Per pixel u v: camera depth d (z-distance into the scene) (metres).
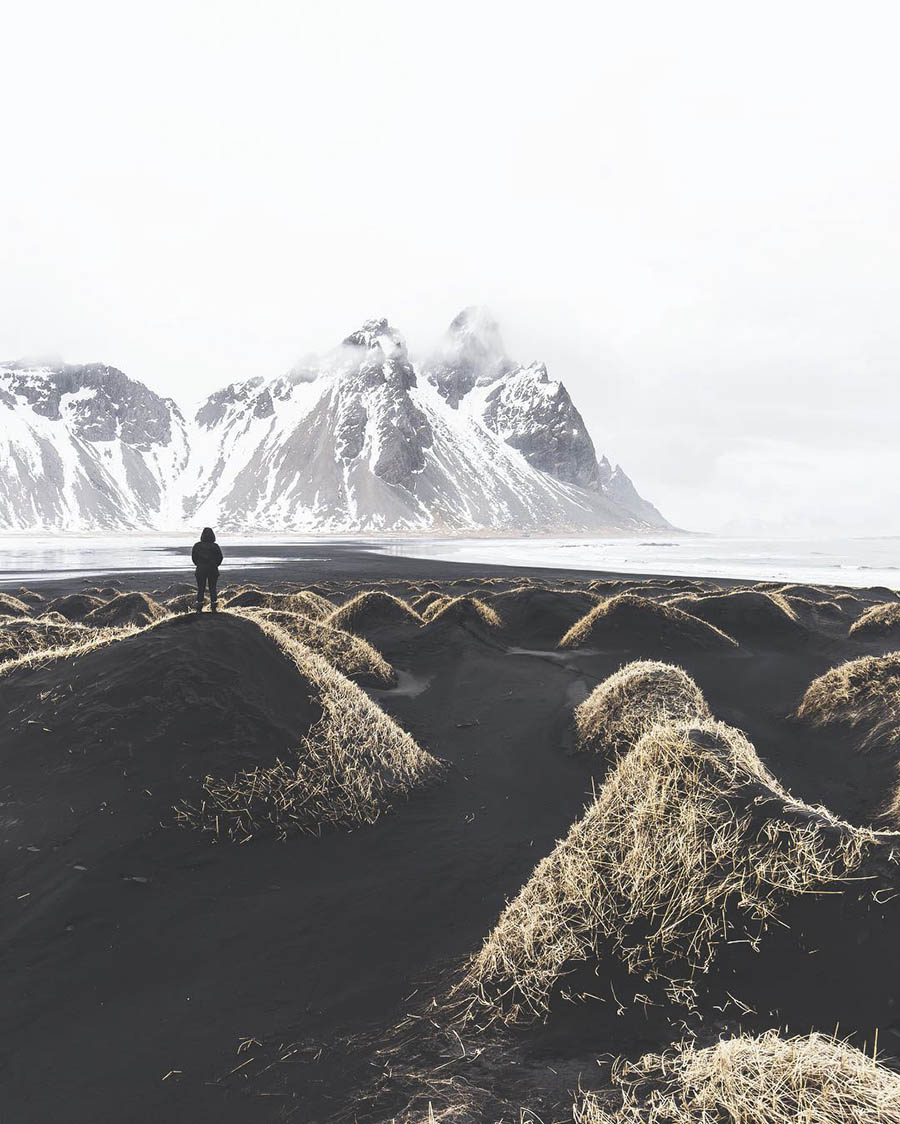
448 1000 4.77
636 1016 4.34
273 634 10.67
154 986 5.06
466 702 13.95
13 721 8.91
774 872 4.94
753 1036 4.00
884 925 4.54
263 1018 4.67
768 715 13.03
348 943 5.62
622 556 105.56
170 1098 3.93
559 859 5.72
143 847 6.88
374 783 8.79
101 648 10.22
